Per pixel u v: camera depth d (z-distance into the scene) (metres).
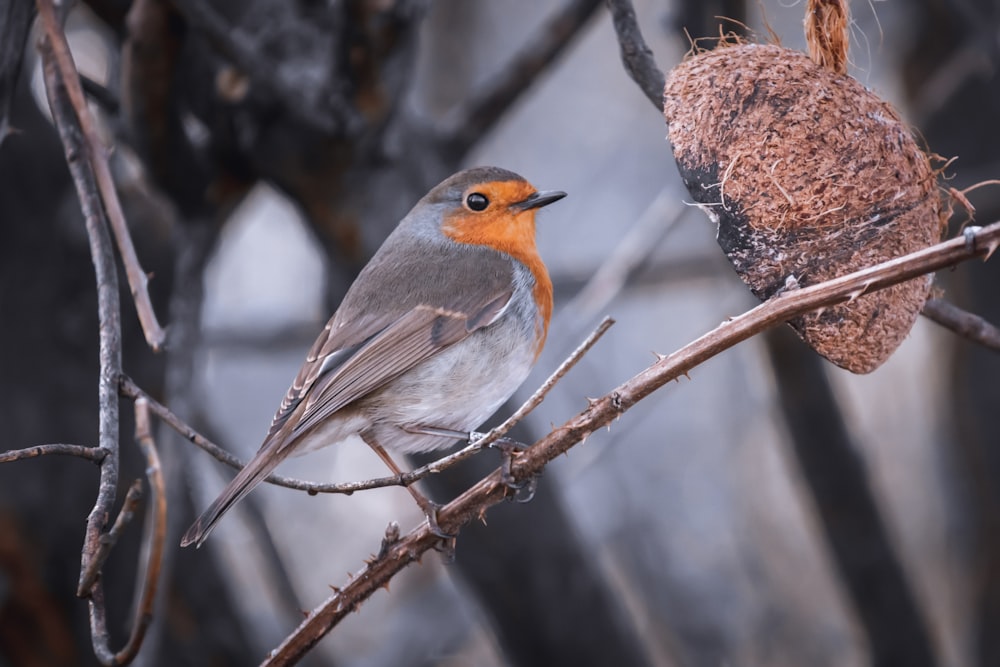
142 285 6.86
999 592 12.30
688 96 6.48
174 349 9.55
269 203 18.78
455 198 9.16
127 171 12.12
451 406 8.59
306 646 6.66
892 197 6.18
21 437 10.62
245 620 11.26
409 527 16.58
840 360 6.21
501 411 10.38
